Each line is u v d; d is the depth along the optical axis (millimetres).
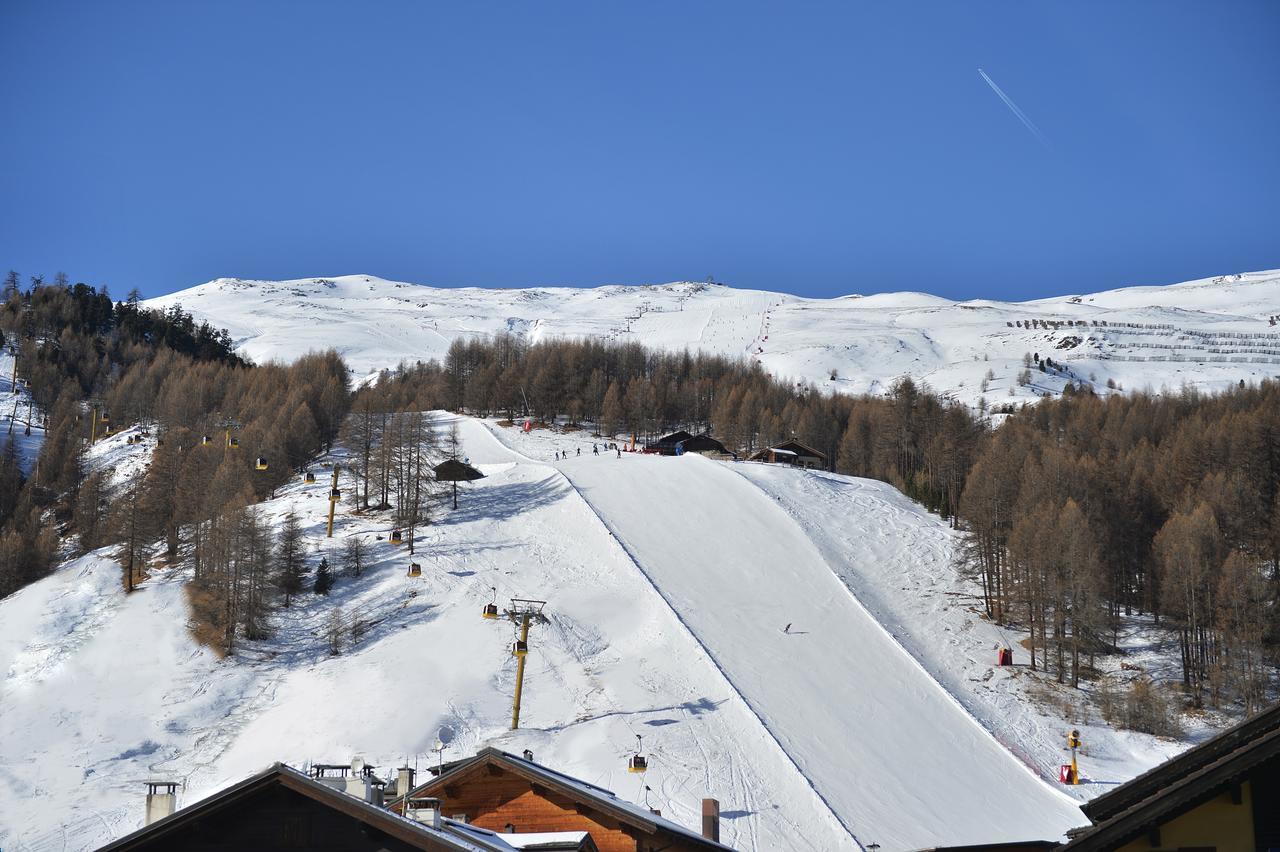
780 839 68375
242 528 109562
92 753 86000
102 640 105312
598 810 36062
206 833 25516
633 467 156625
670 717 87562
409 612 108938
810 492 153250
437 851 24250
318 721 88312
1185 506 122500
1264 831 20766
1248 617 100062
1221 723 95688
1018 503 126188
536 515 135625
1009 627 117000
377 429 179750
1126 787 23734
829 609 114500
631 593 113625
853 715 91625
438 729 85625
